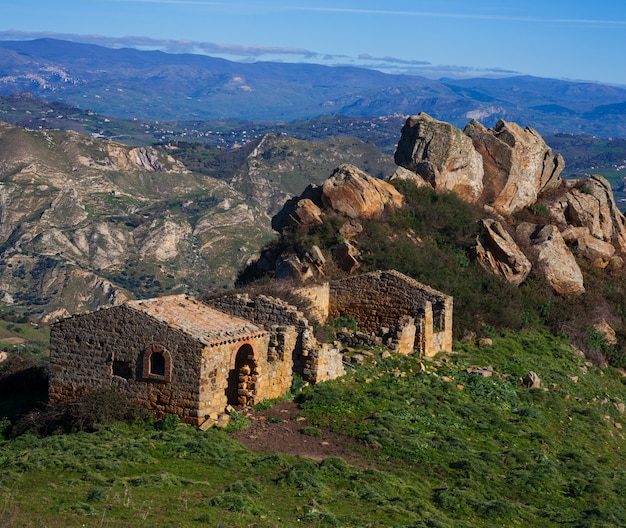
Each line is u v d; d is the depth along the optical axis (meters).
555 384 44.81
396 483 27.28
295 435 30.97
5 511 21.42
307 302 43.22
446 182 63.00
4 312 171.12
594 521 27.30
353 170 57.78
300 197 59.00
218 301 38.34
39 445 28.98
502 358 46.44
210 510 22.77
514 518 26.77
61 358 32.38
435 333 44.38
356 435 31.39
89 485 24.16
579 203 67.12
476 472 29.92
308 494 25.33
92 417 30.41
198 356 30.16
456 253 57.03
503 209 65.00
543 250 57.94
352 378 37.31
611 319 57.28
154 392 30.78
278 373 34.41
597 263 63.56
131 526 21.17
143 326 30.95
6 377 41.69
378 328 45.22
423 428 33.34
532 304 55.19
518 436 35.12
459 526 24.86
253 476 26.48
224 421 30.56
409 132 65.88
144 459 26.77
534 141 69.25
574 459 34.25
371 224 55.41
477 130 66.62
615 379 51.59
